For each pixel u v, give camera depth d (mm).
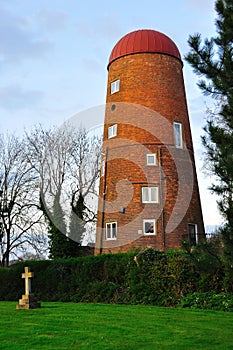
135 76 25203
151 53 25438
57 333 10969
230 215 9539
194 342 10000
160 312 14133
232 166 9609
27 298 15625
